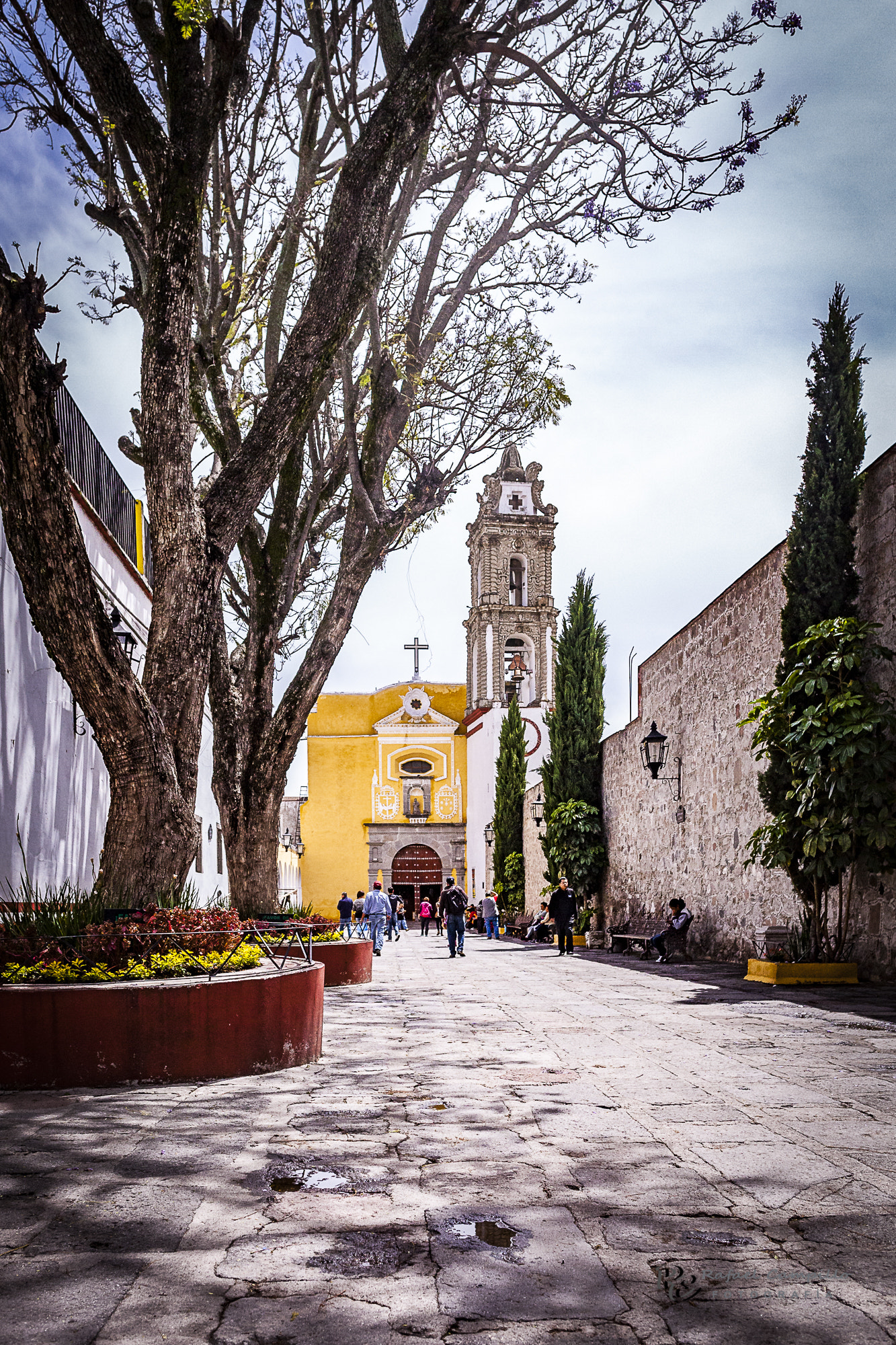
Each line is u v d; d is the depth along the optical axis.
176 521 8.23
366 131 9.61
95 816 14.64
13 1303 2.88
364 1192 3.90
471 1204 3.74
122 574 15.73
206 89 8.59
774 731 11.87
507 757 39.28
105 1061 6.08
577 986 12.63
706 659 18.08
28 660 11.43
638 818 22.97
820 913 11.94
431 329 13.24
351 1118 5.16
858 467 12.57
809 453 12.73
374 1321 2.78
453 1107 5.38
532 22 9.83
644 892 22.34
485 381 13.42
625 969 15.75
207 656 8.45
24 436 6.92
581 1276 3.07
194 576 8.30
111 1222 3.55
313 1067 6.81
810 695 11.50
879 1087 5.70
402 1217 3.61
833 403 12.66
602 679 27.69
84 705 7.45
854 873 11.46
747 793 15.83
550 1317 2.79
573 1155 4.39
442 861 56.22
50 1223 3.53
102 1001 6.11
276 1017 6.66
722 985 11.94
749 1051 6.99
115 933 6.73
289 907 15.22
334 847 56.34
